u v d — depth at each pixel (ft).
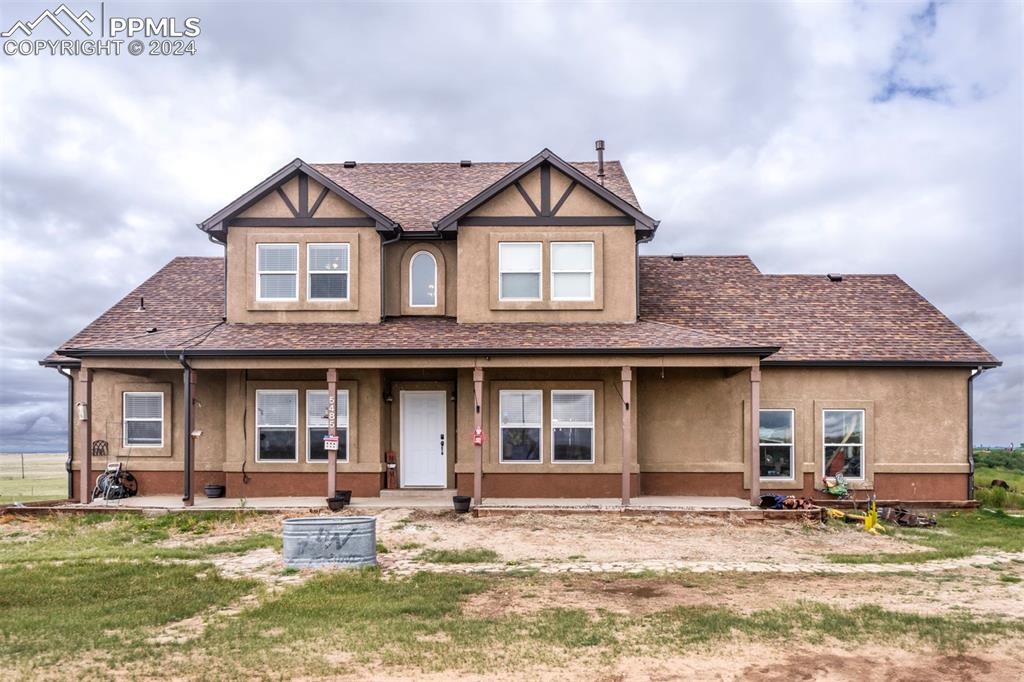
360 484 60.59
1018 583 35.42
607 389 60.18
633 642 26.40
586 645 26.04
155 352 54.95
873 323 66.44
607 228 61.67
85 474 56.29
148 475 62.59
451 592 32.78
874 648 26.02
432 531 47.44
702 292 69.92
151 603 30.94
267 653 25.20
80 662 24.35
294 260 62.49
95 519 52.34
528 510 53.21
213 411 63.10
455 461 62.75
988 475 81.41
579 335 57.36
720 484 61.62
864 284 72.49
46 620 28.68
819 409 62.49
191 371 56.44
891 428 62.64
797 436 62.34
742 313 66.64
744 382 62.18
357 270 62.08
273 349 54.80
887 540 46.75
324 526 38.04
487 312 61.46
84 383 56.24
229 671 23.62
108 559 39.99
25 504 57.82
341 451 60.90
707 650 25.68
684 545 44.11
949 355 62.54
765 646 26.11
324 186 62.28
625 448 54.39
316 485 60.70
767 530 49.26
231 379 61.31
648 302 67.56
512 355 54.75
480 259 61.67
